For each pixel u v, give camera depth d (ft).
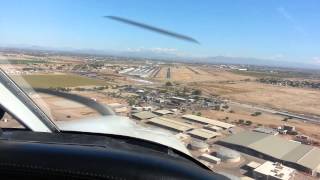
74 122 12.27
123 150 7.17
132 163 6.30
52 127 10.05
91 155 6.46
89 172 6.05
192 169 6.70
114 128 12.41
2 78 8.87
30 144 6.98
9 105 8.92
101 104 14.89
